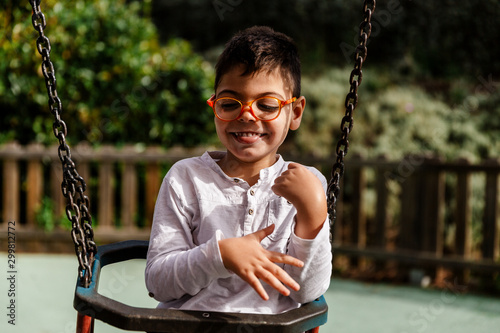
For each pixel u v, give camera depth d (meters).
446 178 5.20
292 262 1.40
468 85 7.86
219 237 1.44
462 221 4.51
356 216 4.82
